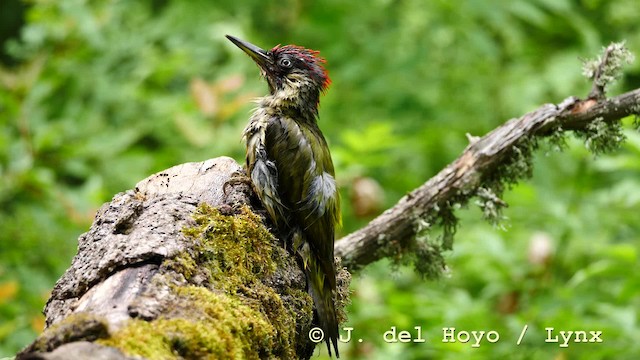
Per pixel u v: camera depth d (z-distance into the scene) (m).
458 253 11.20
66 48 14.46
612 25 17.14
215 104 12.56
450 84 16.48
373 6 16.66
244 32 15.62
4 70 14.46
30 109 13.69
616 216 12.33
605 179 14.68
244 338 5.52
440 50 16.42
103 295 5.54
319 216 7.57
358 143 11.09
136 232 6.04
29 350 4.77
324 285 7.38
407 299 10.46
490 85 16.41
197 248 6.04
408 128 16.05
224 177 7.21
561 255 11.84
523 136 8.54
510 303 11.29
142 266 5.77
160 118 14.44
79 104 14.46
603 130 8.36
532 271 11.34
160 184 7.04
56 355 4.47
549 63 16.27
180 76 15.95
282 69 8.62
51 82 14.20
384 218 8.88
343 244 8.89
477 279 12.77
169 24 15.99
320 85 8.72
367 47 16.12
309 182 7.64
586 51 16.19
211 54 15.87
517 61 16.86
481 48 15.35
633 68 15.90
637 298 11.55
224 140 12.74
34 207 12.23
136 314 5.28
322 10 16.67
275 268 6.61
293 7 16.94
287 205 7.61
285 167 7.66
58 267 11.93
